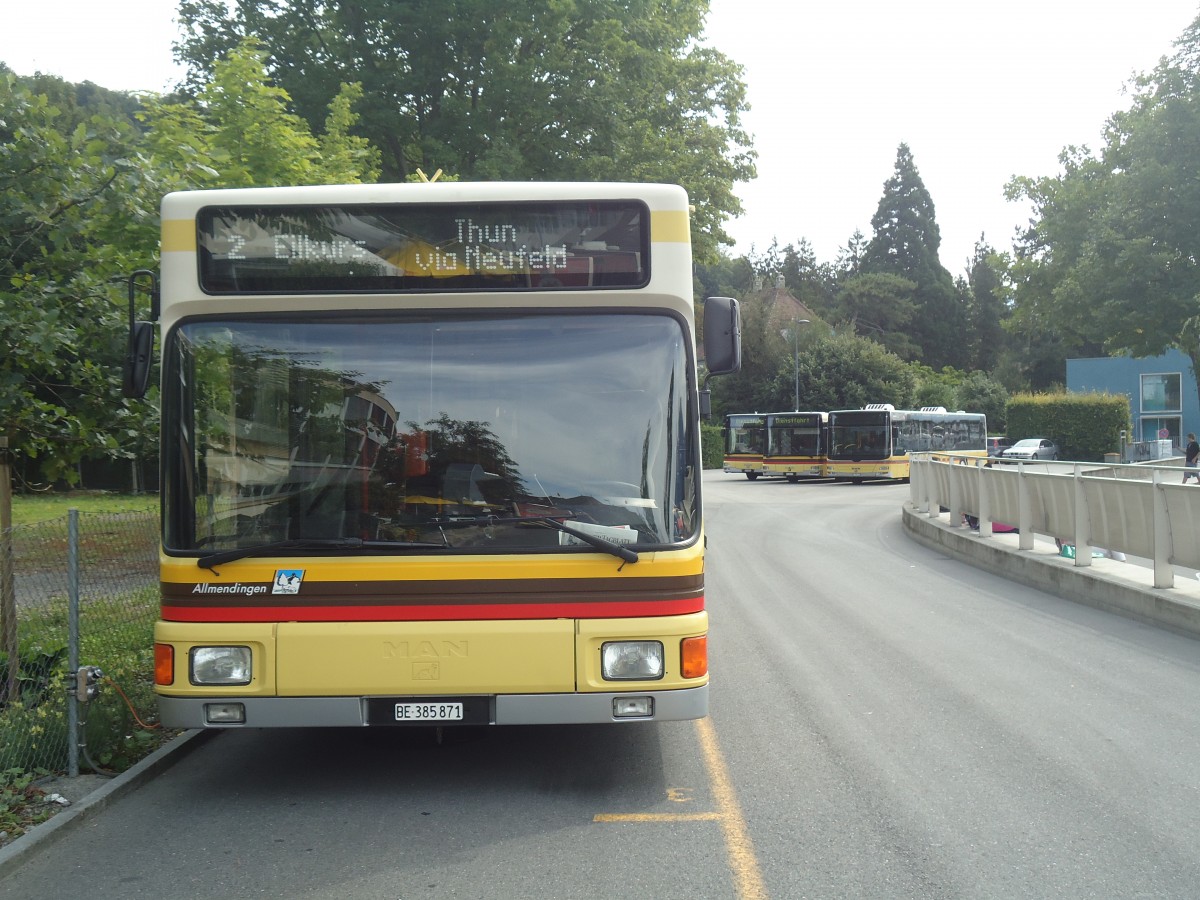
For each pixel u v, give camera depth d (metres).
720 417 70.75
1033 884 4.40
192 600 5.38
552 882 4.45
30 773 5.88
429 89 26.50
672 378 5.55
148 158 8.20
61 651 7.05
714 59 31.09
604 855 4.75
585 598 5.36
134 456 9.27
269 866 4.67
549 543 5.39
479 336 5.55
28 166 7.77
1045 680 8.21
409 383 5.51
